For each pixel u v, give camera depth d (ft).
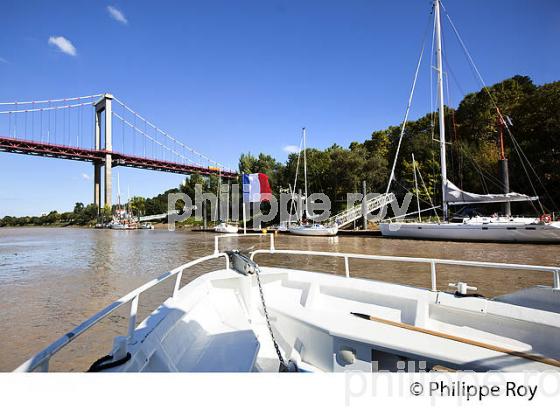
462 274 41.42
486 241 75.36
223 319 12.95
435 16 83.71
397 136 186.60
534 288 10.42
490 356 8.83
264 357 12.12
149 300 31.35
